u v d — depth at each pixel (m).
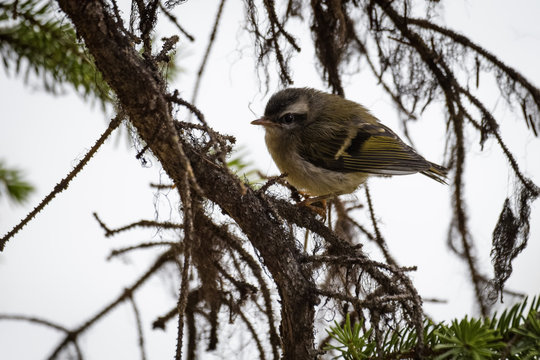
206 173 5.75
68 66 7.46
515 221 6.89
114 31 4.98
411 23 7.51
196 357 6.64
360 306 5.40
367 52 8.12
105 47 4.95
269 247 5.94
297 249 6.09
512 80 7.40
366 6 7.68
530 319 4.95
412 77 7.80
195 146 5.75
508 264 6.83
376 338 5.19
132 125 5.85
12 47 7.32
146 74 5.02
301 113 10.25
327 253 6.97
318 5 7.74
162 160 5.61
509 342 4.85
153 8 5.52
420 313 5.21
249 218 5.92
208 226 6.43
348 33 7.99
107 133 5.33
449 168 7.48
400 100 7.98
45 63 7.44
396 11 7.52
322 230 6.96
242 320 6.62
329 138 10.18
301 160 10.23
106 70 5.05
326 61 8.03
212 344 6.62
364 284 6.53
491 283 7.02
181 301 4.60
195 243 6.45
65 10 4.89
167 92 5.68
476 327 4.88
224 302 6.62
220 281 6.55
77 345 6.85
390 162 10.17
